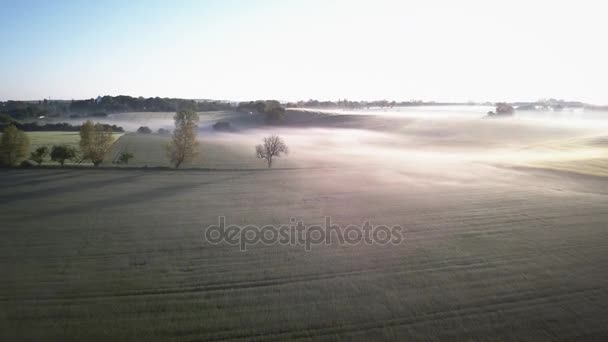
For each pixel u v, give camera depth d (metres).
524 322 14.92
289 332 14.29
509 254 21.64
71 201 32.66
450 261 20.70
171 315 15.34
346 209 31.22
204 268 19.80
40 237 24.12
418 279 18.55
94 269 19.55
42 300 16.33
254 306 16.05
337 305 16.14
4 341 13.55
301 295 16.98
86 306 15.91
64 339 13.73
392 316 15.30
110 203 32.31
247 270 19.58
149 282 18.14
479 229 26.14
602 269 19.61
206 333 14.21
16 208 30.38
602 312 15.61
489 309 15.83
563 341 13.84
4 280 18.17
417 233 25.36
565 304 16.22
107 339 13.78
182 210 30.64
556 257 21.17
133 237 24.34
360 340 13.81
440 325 14.71
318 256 21.47
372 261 20.75
